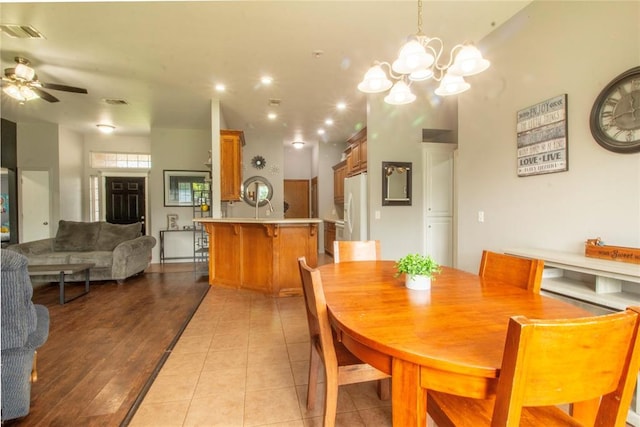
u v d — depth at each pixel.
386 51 3.24
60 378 2.04
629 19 1.91
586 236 2.16
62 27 2.77
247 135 6.96
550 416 1.03
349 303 1.32
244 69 3.64
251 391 1.90
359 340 1.02
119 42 3.04
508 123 2.80
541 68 2.48
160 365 2.21
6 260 1.52
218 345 2.53
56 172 6.13
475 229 3.19
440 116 4.59
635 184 1.89
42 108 5.12
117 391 1.90
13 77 3.16
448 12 2.62
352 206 5.23
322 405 1.76
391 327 1.06
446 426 1.05
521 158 2.67
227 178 4.96
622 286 1.90
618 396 0.81
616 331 0.76
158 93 4.42
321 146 7.64
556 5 2.35
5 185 6.25
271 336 2.71
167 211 6.47
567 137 2.28
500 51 2.87
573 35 2.24
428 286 1.53
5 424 1.59
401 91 2.17
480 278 1.77
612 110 1.98
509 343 0.73
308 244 4.04
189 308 3.46
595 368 0.77
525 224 2.64
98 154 7.27
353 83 4.07
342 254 2.37
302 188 8.58
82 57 3.34
